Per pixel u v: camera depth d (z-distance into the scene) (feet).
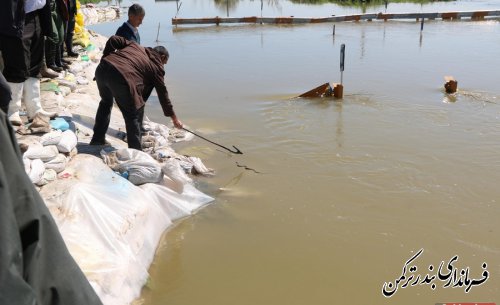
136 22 22.74
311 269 15.90
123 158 19.27
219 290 14.79
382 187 21.59
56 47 28.45
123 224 15.35
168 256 16.34
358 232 18.02
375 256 16.62
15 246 4.78
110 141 22.06
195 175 22.31
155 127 26.53
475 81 40.86
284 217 18.97
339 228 18.29
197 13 101.40
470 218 19.04
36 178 15.56
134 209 16.25
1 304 4.50
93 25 81.76
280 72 44.73
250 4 123.13
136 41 22.94
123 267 13.98
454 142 27.02
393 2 121.90
